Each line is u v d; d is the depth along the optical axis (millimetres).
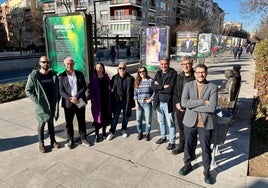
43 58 3918
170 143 4219
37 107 3982
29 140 4699
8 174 3531
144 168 3670
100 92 4430
